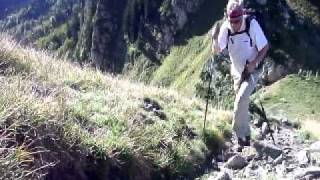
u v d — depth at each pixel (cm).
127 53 9175
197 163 456
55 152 331
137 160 390
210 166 464
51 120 340
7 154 281
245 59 428
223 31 429
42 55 641
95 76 612
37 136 325
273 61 6025
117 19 9644
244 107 443
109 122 422
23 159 290
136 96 556
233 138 544
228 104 760
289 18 6550
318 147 504
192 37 8206
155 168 410
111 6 9725
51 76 522
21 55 545
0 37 577
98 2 9738
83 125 397
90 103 457
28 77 464
